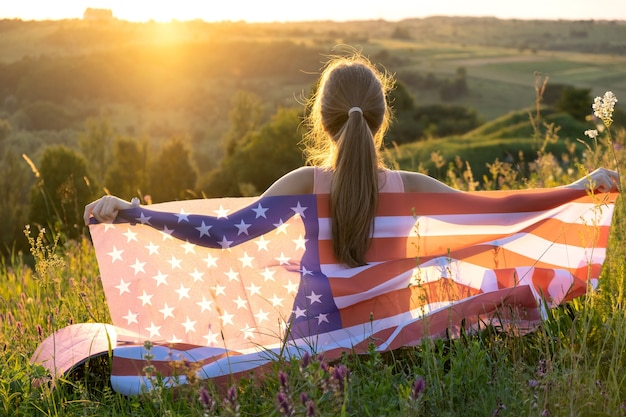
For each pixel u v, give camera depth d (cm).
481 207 362
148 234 350
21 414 288
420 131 8106
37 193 4425
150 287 347
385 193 354
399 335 312
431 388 262
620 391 268
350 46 379
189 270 351
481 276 362
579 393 246
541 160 720
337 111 345
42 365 321
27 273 632
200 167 17075
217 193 7175
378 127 353
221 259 351
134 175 8412
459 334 314
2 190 7244
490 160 3569
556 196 364
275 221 347
